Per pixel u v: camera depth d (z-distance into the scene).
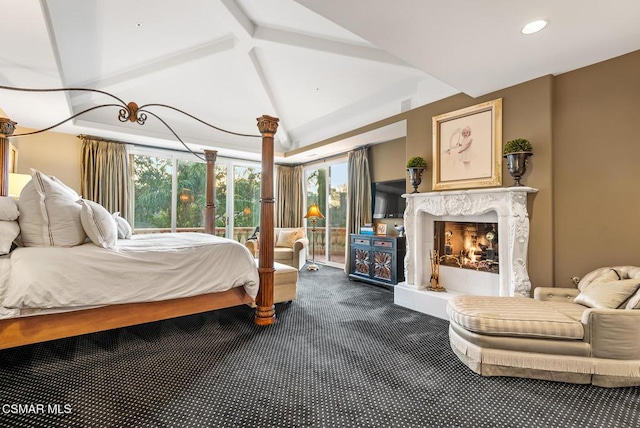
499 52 2.49
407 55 2.52
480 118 3.31
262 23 3.43
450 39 2.29
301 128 6.04
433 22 2.09
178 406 1.81
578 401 1.90
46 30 2.36
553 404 1.86
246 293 3.15
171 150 6.15
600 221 2.69
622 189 2.59
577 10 1.98
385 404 1.85
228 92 4.96
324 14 2.01
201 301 2.87
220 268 2.94
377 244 4.88
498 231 3.08
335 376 2.16
